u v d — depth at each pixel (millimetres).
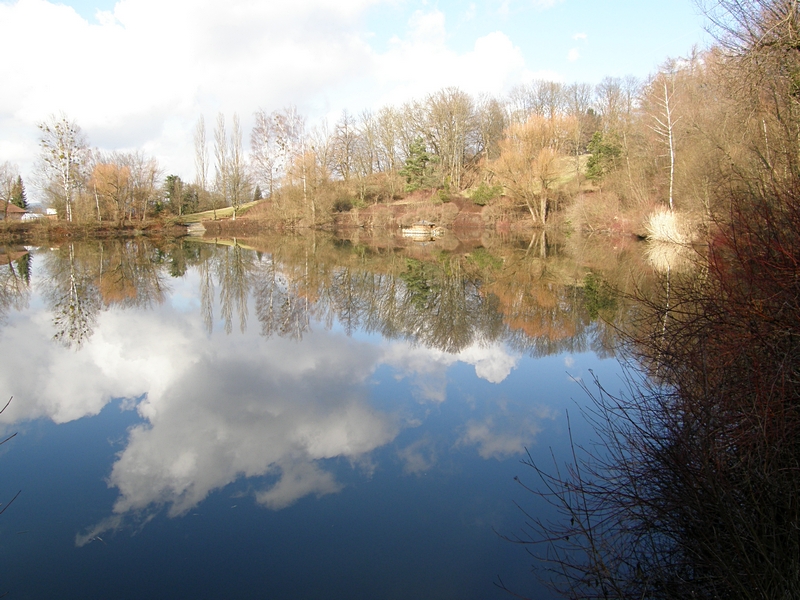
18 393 7617
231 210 53844
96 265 23781
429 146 57375
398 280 19109
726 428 3635
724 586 3035
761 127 6973
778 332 3436
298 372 8539
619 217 26953
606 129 39594
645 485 4082
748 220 4387
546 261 21672
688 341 4898
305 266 23500
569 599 3332
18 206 46219
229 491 4961
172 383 8039
